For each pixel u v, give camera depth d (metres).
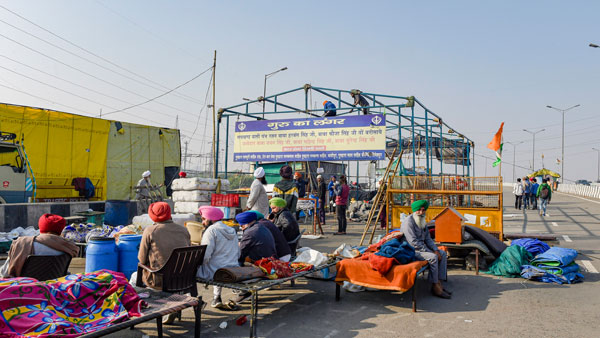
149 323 5.12
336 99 15.00
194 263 4.88
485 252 7.96
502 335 4.73
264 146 15.57
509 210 23.89
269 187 14.95
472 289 6.85
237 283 4.96
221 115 16.78
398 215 10.53
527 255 7.97
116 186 17.30
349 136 14.41
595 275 7.78
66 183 15.48
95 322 3.54
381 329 4.96
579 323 5.12
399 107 13.89
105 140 16.86
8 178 11.78
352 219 18.70
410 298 6.34
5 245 8.82
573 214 20.44
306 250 7.12
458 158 25.05
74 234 8.35
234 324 5.11
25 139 14.24
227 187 12.80
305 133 14.98
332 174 25.58
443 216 8.12
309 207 14.76
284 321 5.26
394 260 5.87
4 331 3.19
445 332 4.85
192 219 10.24
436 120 19.16
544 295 6.44
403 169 19.84
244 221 6.09
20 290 3.45
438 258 6.66
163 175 19.39
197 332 4.37
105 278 3.92
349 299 6.27
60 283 3.76
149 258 4.83
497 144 10.57
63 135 15.38
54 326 3.27
